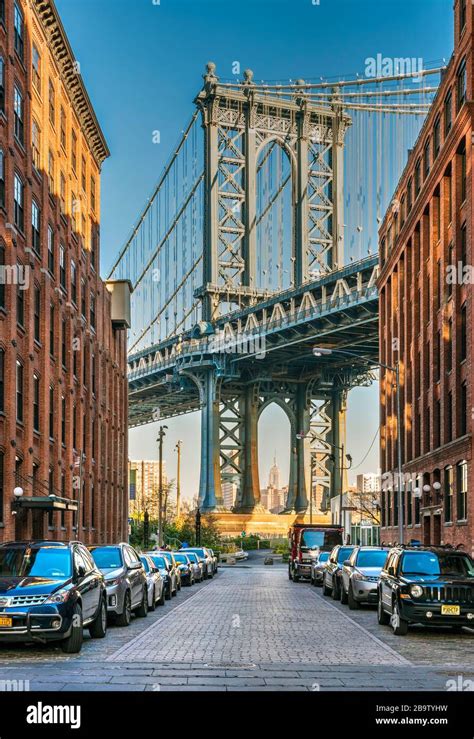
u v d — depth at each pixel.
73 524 47.00
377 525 78.25
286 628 20.91
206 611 26.61
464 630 21.28
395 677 13.12
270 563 93.12
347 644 17.64
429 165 50.16
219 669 13.74
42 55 41.50
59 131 45.38
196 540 92.38
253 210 125.88
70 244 47.56
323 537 49.31
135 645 17.22
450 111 44.47
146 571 27.84
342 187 128.12
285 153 133.00
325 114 129.62
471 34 38.94
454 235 41.34
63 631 15.45
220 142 127.62
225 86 126.38
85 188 53.97
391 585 20.38
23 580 16.19
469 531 37.69
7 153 34.41
